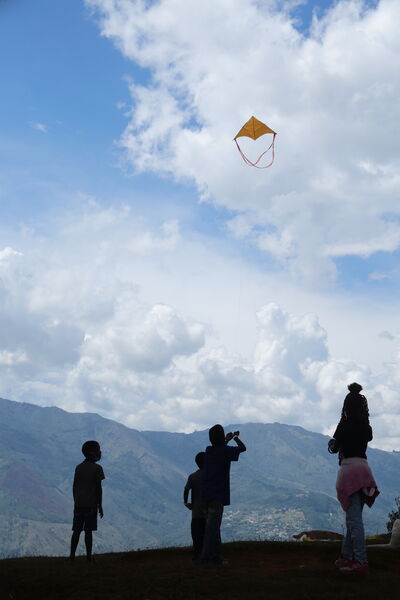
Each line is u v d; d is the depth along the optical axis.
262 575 12.82
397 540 16.00
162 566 14.56
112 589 12.27
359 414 11.81
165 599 11.39
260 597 10.84
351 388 12.12
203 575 12.91
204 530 15.30
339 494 11.91
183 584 12.09
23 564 16.38
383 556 14.52
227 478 14.30
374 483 11.64
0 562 17.72
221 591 11.57
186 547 17.70
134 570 14.04
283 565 14.41
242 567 14.16
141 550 18.55
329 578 12.00
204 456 14.54
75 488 16.52
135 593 11.77
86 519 16.38
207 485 14.18
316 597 10.55
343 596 10.48
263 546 16.38
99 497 16.52
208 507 14.27
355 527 11.70
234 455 14.20
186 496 15.61
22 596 12.73
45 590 12.80
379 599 10.23
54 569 14.64
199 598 11.19
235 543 17.56
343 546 12.32
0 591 13.12
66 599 12.06
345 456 11.92
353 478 11.64
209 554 14.16
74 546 16.30
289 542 17.30
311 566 14.02
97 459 16.95
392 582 11.30
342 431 11.80
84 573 13.84
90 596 11.90
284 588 11.34
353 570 11.80
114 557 17.64
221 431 14.59
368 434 11.79
